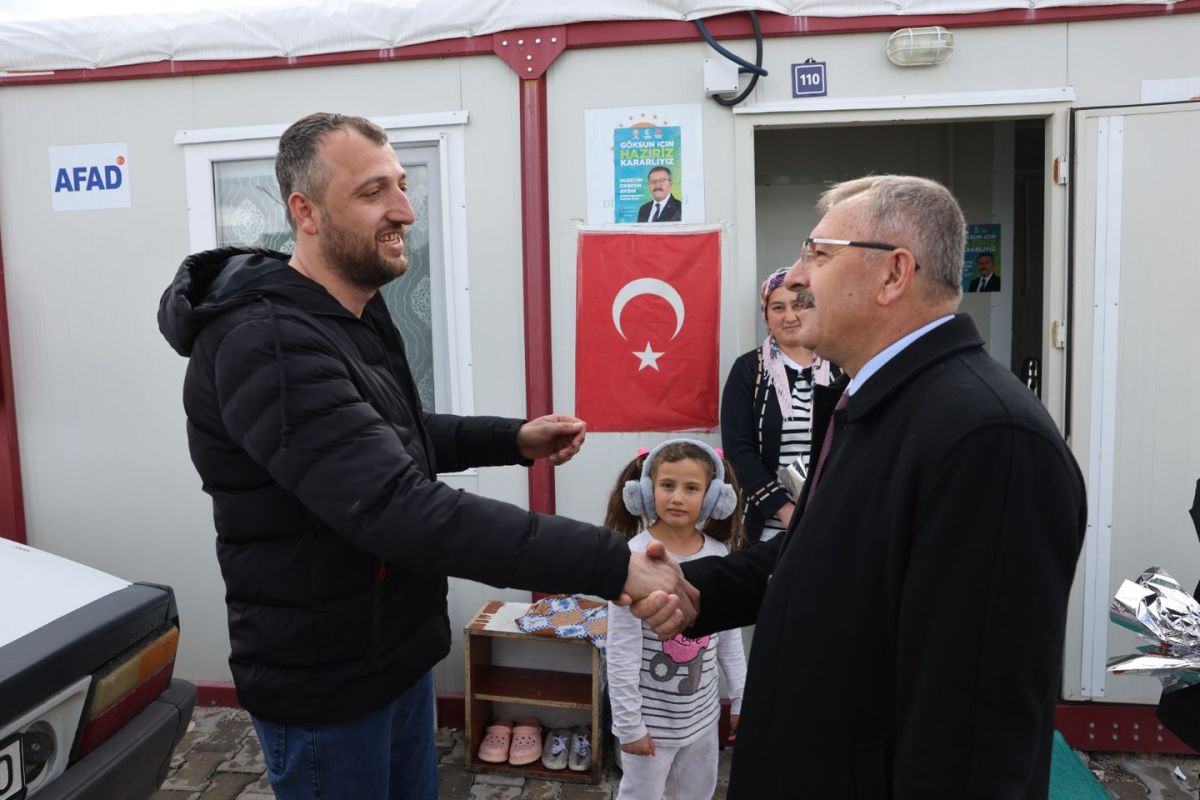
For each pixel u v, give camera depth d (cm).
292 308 131
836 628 107
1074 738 282
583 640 262
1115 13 261
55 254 309
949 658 94
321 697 136
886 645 104
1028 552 92
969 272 383
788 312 253
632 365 288
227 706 312
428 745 167
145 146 302
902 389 108
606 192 285
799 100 275
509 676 289
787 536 134
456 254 294
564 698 272
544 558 120
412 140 290
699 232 282
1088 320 271
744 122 277
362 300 148
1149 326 269
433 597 152
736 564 154
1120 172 265
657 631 129
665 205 283
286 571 134
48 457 316
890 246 110
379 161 136
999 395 98
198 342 135
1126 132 263
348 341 138
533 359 289
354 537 120
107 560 317
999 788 92
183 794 261
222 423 133
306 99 294
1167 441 271
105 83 301
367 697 139
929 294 111
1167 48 262
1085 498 103
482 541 119
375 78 291
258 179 301
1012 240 379
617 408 289
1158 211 265
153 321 307
